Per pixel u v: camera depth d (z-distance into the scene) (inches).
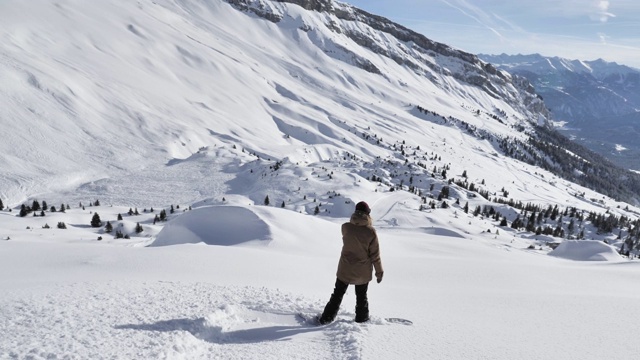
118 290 255.3
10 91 5856.3
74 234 2418.8
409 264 596.4
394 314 254.1
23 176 4510.3
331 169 5251.0
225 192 4377.5
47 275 354.3
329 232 951.6
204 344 185.2
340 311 257.4
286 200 3912.4
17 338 167.0
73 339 168.7
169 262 418.3
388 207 3727.9
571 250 1744.6
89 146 5610.2
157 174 4985.2
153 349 163.3
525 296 338.6
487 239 2925.7
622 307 286.0
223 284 296.0
